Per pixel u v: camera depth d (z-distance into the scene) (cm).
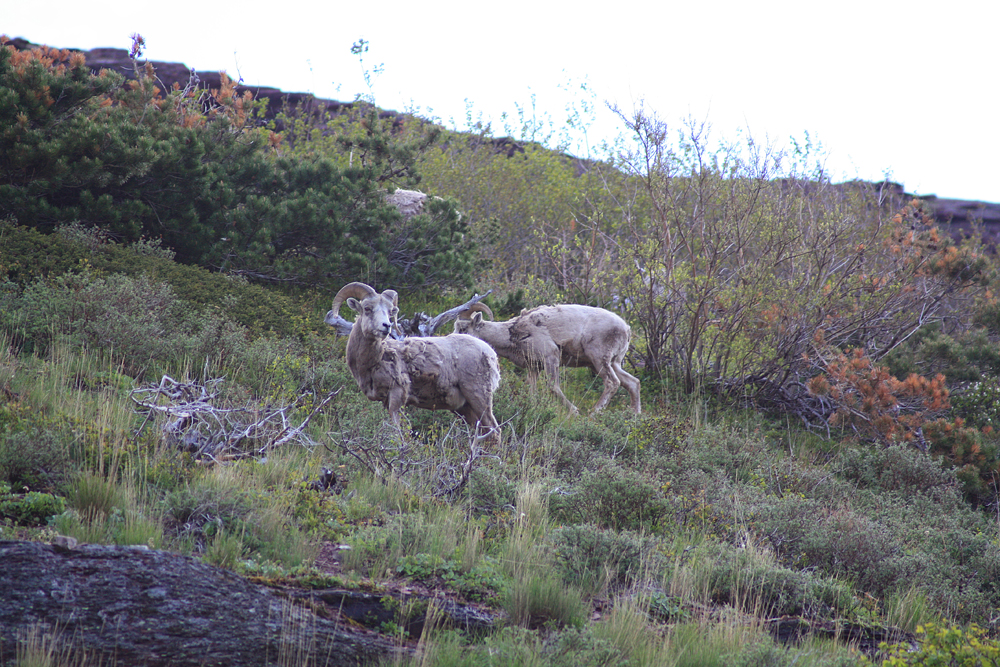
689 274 1377
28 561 414
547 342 1138
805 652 505
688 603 572
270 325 1134
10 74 1203
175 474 626
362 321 812
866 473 1036
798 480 924
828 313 1365
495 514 685
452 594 527
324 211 1380
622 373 1183
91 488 550
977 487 1036
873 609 629
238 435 715
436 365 864
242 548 534
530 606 512
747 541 675
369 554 567
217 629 416
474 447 744
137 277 1074
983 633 503
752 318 1317
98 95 1363
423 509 682
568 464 873
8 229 1078
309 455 766
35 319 911
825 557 697
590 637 467
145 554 444
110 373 862
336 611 468
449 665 429
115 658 381
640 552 616
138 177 1270
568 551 596
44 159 1155
